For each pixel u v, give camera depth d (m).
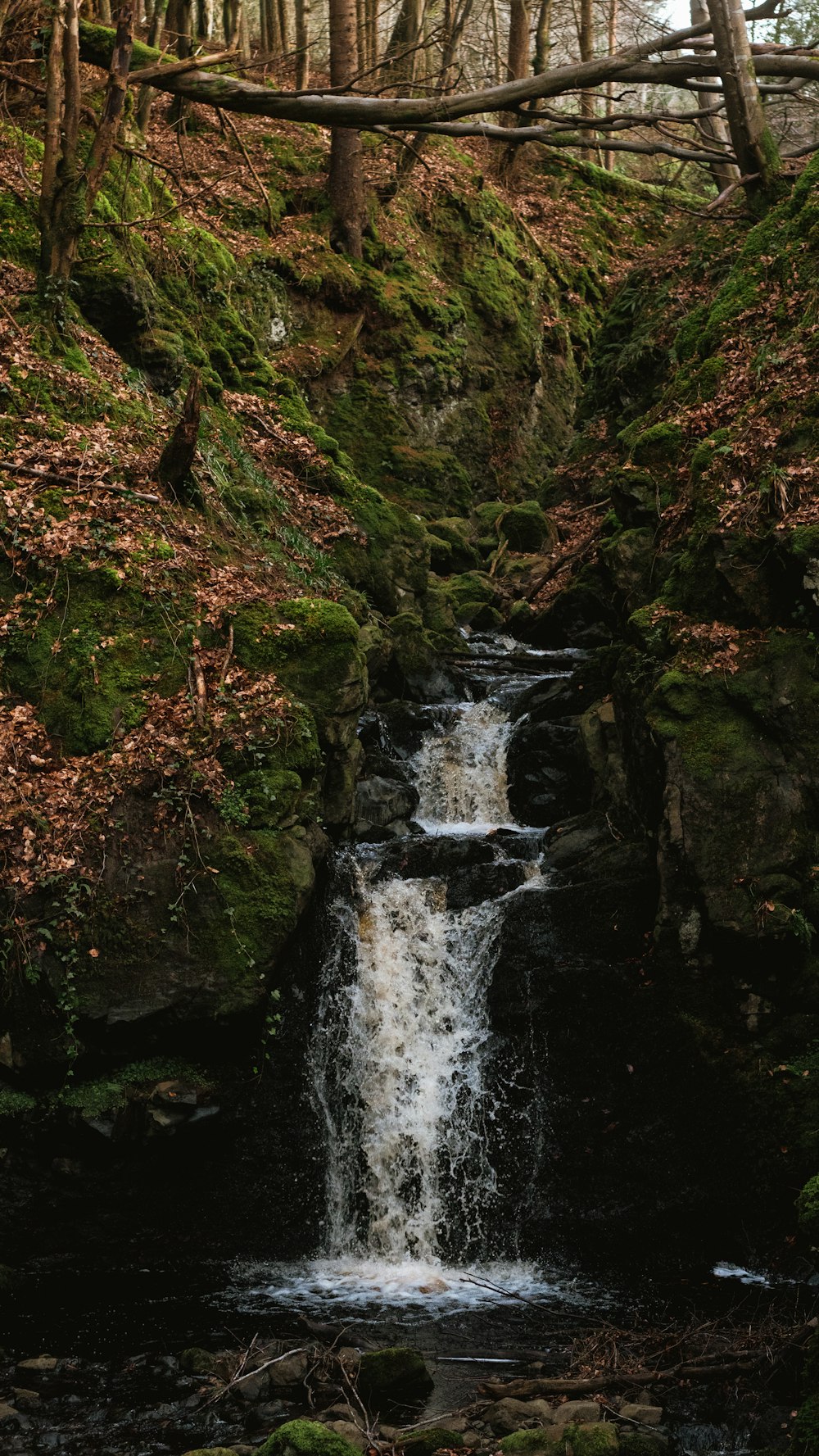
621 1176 8.63
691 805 8.99
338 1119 9.07
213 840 8.97
